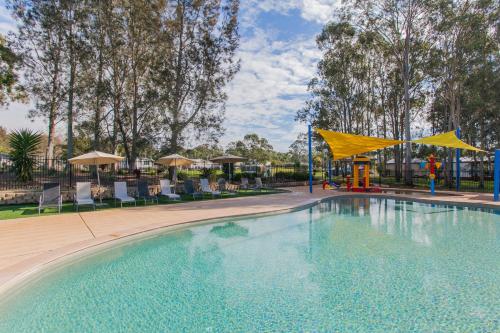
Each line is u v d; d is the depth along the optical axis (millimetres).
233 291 4434
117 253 6234
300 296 4254
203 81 19703
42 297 4230
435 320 3535
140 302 4094
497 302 3994
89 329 3396
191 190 14273
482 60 19547
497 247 6660
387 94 31359
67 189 13547
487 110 23281
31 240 6242
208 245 6918
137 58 19672
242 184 19188
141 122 20031
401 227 8781
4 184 14047
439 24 20016
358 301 4078
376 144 15977
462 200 12898
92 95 17781
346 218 10211
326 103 30016
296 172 26078
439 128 35375
